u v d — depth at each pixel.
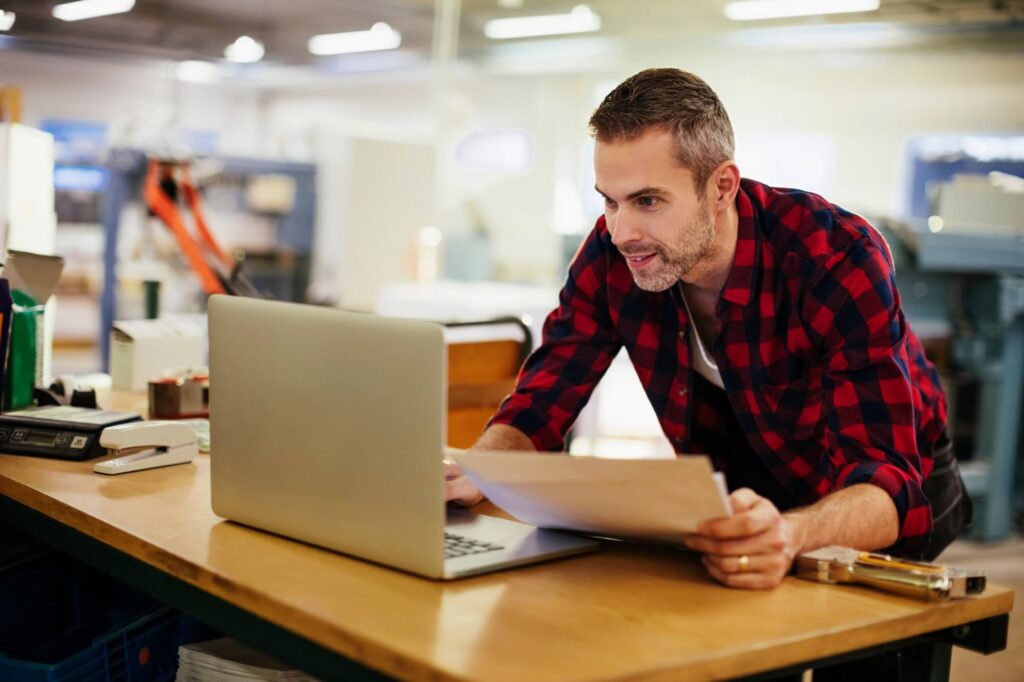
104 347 4.88
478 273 9.50
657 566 1.35
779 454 1.74
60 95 11.42
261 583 1.22
